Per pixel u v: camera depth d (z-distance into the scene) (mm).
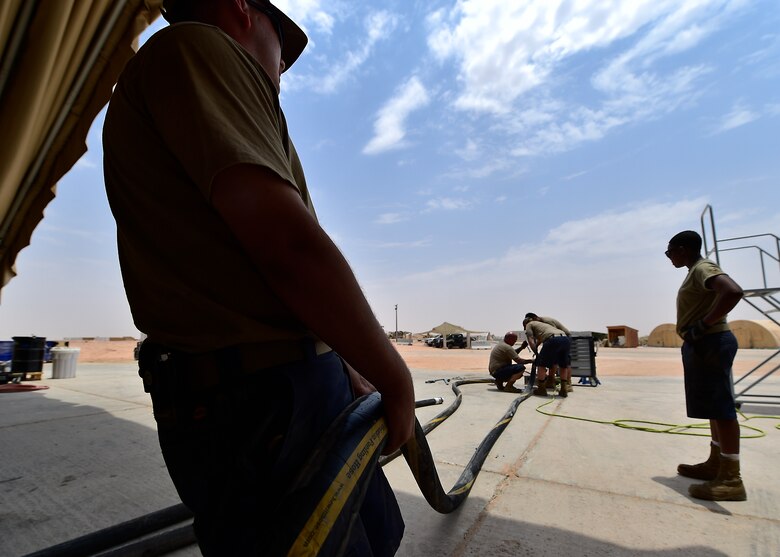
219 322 780
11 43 2348
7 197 3260
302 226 676
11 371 8406
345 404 1001
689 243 3029
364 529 938
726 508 2490
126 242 870
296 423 806
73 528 2234
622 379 9227
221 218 698
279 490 783
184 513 2168
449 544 2072
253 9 1053
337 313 703
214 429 770
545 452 3604
